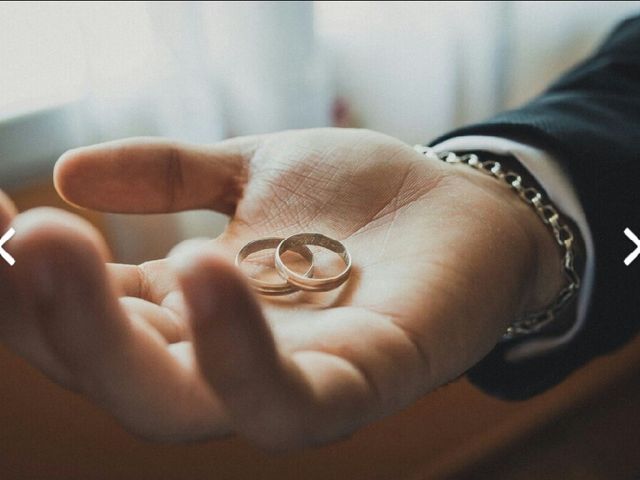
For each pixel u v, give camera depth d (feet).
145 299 0.75
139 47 1.03
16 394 1.08
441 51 1.27
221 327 0.53
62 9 1.00
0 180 1.06
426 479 1.44
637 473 1.47
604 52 1.03
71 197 0.82
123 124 1.05
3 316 0.57
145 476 1.20
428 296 0.68
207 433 0.61
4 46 1.01
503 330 0.74
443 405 1.41
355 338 0.63
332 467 1.33
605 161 0.83
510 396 0.91
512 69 1.39
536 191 0.85
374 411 0.62
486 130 0.90
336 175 0.84
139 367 0.57
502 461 1.53
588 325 0.86
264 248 0.82
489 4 1.26
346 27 1.24
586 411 1.62
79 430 1.14
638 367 1.68
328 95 1.22
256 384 0.55
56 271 0.54
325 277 0.77
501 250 0.75
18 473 1.13
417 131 1.33
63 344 0.56
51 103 1.06
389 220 0.80
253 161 0.88
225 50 1.10
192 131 1.07
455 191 0.80
